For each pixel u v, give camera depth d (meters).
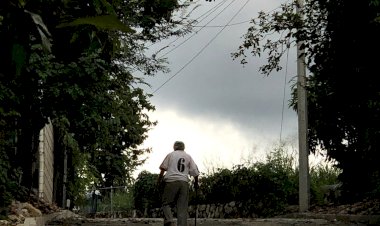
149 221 15.32
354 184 18.28
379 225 12.68
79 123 15.14
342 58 11.37
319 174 24.08
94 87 8.47
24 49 1.44
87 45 1.91
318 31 12.10
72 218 16.16
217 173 22.44
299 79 19.59
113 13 1.65
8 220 8.77
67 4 1.61
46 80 7.20
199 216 23.22
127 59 17.97
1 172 8.67
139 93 21.09
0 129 8.00
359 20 10.70
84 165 23.05
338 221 14.39
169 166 11.63
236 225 14.02
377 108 12.00
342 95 12.04
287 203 22.19
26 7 1.49
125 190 33.09
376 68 11.02
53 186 20.59
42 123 7.91
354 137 17.45
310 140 19.98
